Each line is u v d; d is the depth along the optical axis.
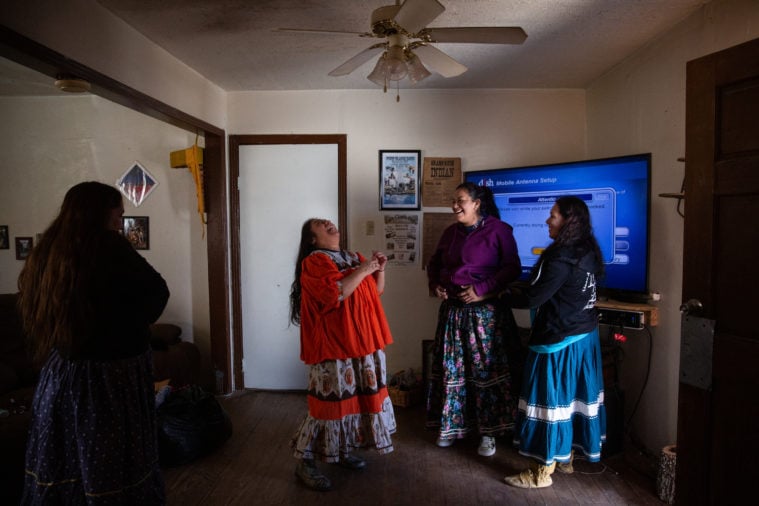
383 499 2.14
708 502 1.53
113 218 1.61
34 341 1.54
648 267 2.50
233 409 3.19
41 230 3.69
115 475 1.51
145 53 2.39
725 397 1.47
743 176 1.38
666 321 2.40
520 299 2.16
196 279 3.61
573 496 2.15
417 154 3.41
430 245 3.43
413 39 1.96
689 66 1.52
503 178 3.15
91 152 3.63
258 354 3.52
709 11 2.06
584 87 3.34
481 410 2.45
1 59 2.82
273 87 3.33
